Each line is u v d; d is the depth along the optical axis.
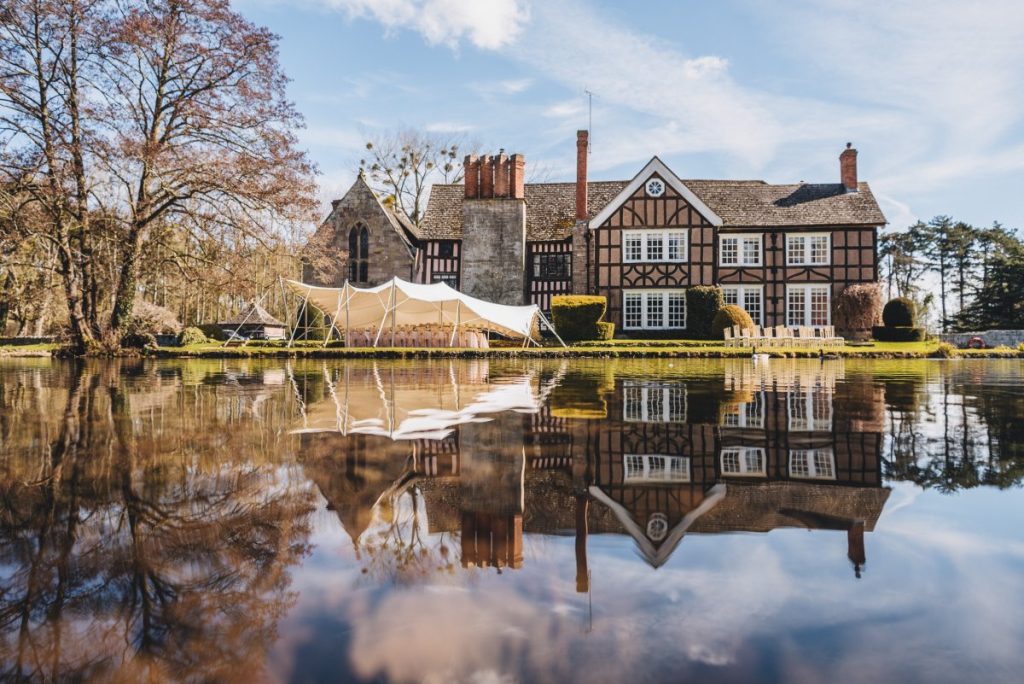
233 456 2.77
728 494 2.13
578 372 9.95
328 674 0.96
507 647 1.04
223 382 7.64
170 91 17.77
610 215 24.98
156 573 1.39
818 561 1.47
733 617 1.17
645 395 5.88
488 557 1.50
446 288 18.91
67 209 16.53
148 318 20.88
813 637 1.09
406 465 2.59
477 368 11.14
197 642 1.07
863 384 7.47
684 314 24.67
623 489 2.20
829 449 3.01
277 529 1.71
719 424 3.88
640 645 1.05
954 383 7.71
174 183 17.53
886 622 1.15
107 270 18.20
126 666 1.00
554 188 29.92
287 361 14.20
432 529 1.72
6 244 16.12
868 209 24.92
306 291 19.77
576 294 25.48
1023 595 1.27
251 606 1.22
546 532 1.71
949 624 1.14
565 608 1.21
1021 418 4.20
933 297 49.22
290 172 17.86
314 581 1.34
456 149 37.84
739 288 25.14
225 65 17.53
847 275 24.66
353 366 11.98
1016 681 0.94
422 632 1.10
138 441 3.18
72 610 1.20
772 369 11.12
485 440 3.24
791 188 26.61
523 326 19.86
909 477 2.39
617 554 1.52
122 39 15.92
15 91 15.33
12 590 1.29
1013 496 2.08
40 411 4.53
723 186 27.16
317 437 3.32
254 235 17.73
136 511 1.88
